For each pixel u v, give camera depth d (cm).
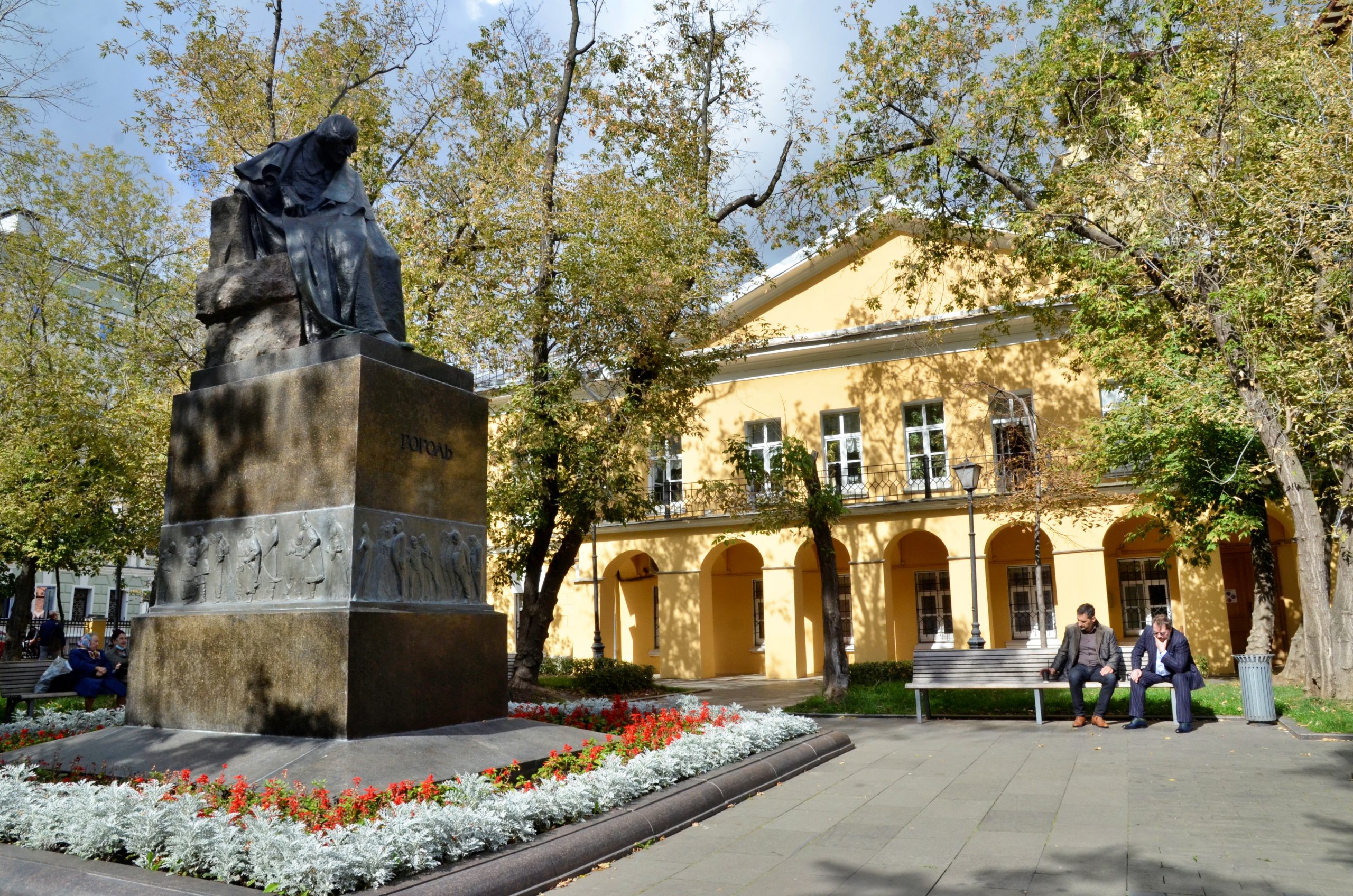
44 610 3466
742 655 2827
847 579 2689
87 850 458
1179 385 1416
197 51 1617
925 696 1338
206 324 779
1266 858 495
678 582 2652
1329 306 1070
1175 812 611
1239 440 1534
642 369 1761
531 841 501
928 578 2602
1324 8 1230
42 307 2188
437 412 729
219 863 426
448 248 1683
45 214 2212
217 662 651
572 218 1594
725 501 2230
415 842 436
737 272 1853
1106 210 1484
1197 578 2117
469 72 1731
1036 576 2156
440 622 680
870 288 2512
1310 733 941
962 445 2403
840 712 1348
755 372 2673
